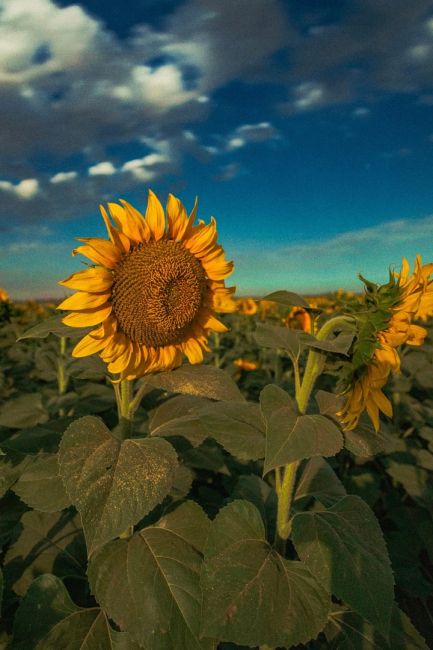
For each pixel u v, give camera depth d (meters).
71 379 1.41
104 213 0.59
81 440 0.51
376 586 0.48
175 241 0.65
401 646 0.59
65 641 0.56
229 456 1.20
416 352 1.75
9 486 0.59
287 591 0.51
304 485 0.69
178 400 0.70
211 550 0.53
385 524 1.21
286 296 0.58
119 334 0.62
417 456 1.24
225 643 0.69
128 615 0.51
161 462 0.49
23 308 2.51
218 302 0.69
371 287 0.53
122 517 0.45
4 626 0.67
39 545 0.73
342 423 0.58
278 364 1.85
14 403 1.06
